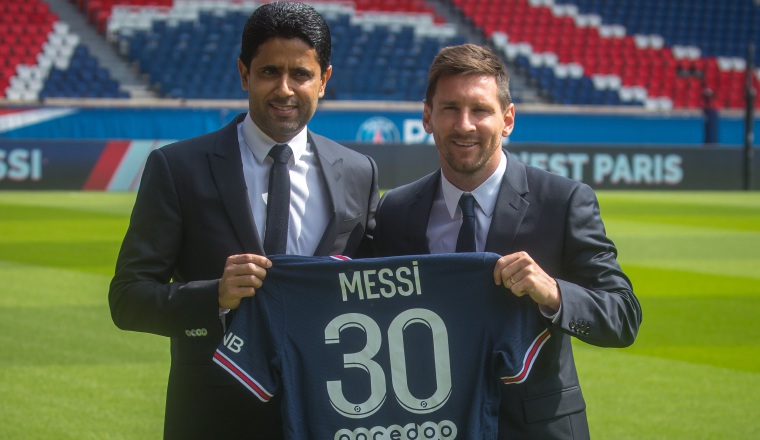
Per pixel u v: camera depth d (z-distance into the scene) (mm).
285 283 2889
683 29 26516
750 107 20422
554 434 2965
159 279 3033
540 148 19438
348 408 2885
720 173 20438
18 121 18031
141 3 22719
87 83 20875
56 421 5031
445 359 2883
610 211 15734
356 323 2893
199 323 2861
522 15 25516
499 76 3006
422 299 2891
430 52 23344
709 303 8266
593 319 2822
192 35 22156
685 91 24766
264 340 2873
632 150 20031
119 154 18047
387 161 18391
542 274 2803
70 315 7426
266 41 2986
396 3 24594
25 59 21016
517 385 2961
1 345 6520
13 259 9914
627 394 5672
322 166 3201
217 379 3049
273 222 3096
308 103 3055
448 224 3191
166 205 3053
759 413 5328
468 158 2994
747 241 12258
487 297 2873
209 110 18734
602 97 24094
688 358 6477
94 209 14570
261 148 3145
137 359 6273
